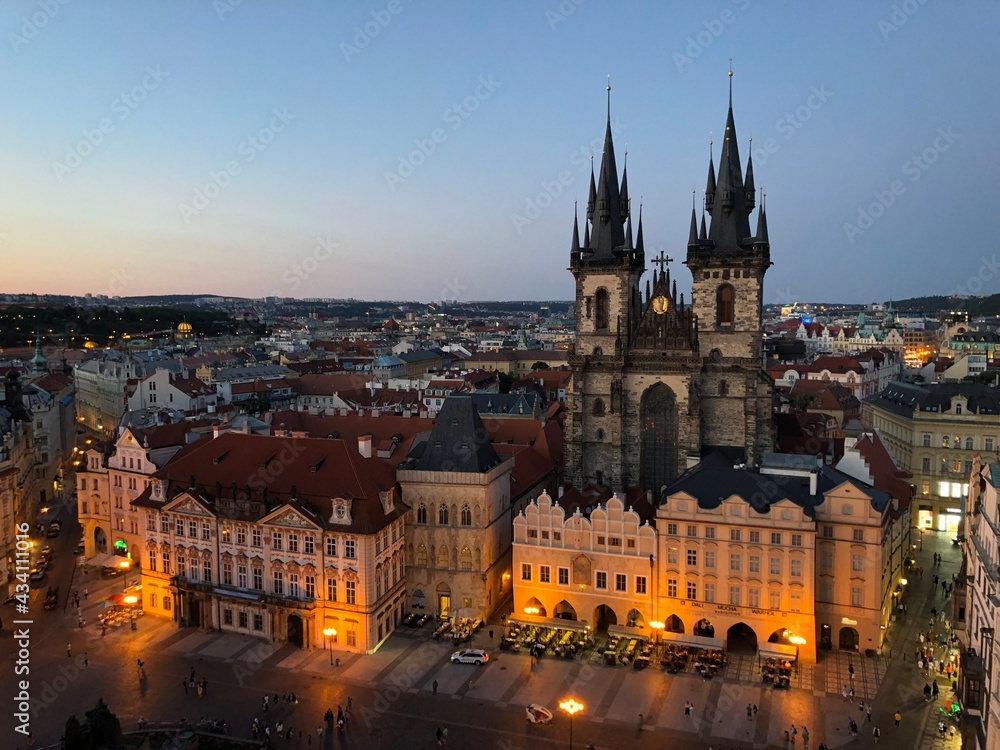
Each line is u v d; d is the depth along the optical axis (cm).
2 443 13088
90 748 7225
